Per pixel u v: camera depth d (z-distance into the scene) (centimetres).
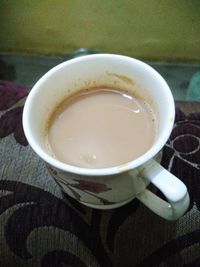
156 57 38
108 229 16
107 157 15
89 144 16
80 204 17
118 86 17
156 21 40
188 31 39
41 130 15
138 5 41
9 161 18
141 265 16
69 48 39
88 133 16
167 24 40
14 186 17
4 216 17
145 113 16
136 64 16
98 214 17
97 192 14
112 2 41
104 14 41
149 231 16
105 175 13
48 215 17
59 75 16
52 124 16
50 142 16
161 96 15
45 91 16
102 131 16
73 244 16
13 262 17
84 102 17
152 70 15
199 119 19
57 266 16
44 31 40
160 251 16
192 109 20
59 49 39
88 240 16
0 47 39
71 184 14
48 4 42
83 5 41
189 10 40
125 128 16
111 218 17
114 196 15
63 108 17
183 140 18
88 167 15
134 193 15
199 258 16
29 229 17
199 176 17
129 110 16
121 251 16
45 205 17
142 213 17
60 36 40
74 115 17
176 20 40
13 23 41
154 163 13
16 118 19
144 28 40
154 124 16
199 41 38
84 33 40
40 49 39
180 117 19
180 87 35
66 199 17
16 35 40
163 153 18
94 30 40
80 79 17
